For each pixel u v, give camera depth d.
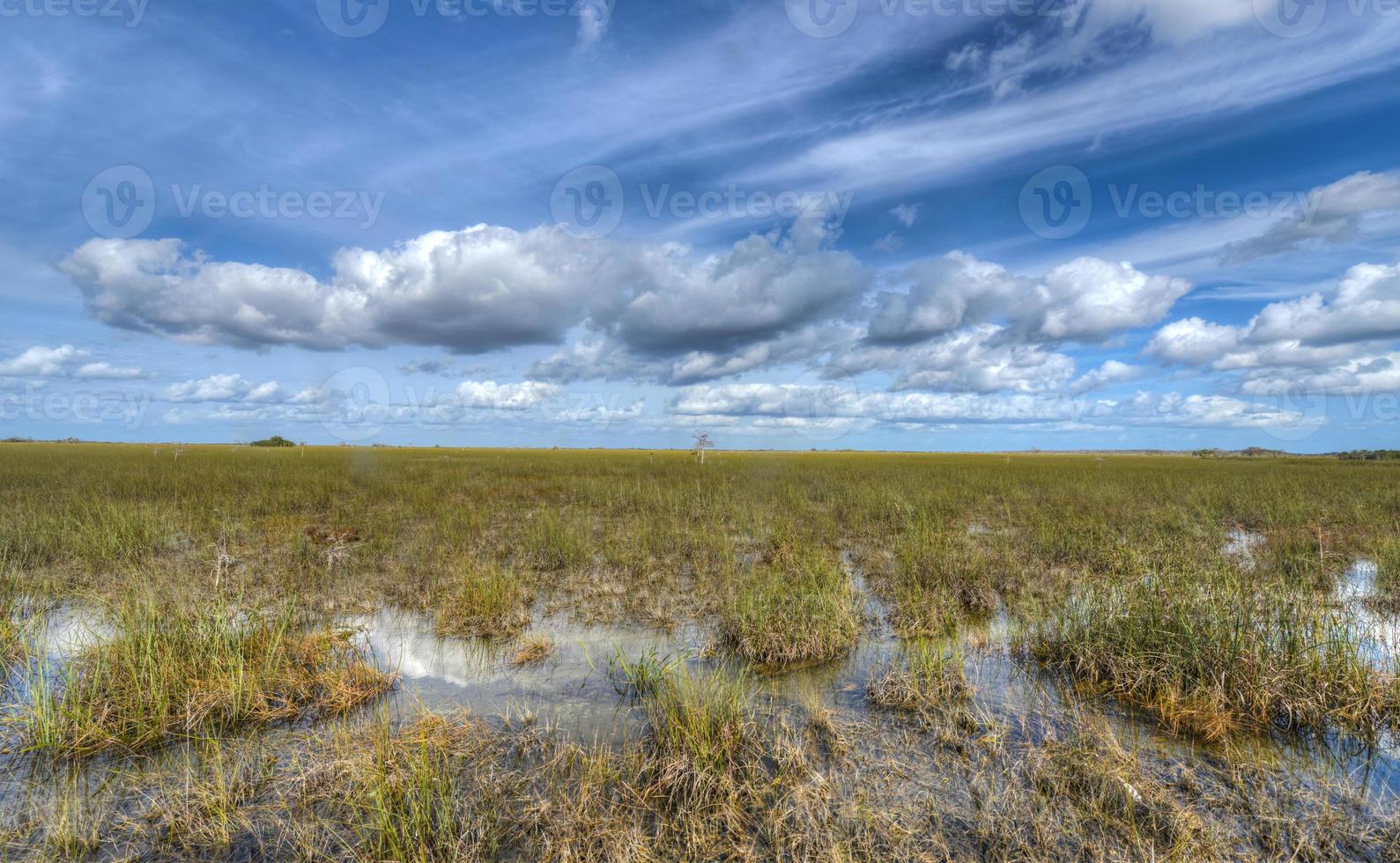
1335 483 22.27
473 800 3.85
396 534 12.23
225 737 4.65
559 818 3.66
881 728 4.87
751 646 6.38
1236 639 5.49
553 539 10.95
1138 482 23.88
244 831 3.62
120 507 12.84
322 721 4.92
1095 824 3.66
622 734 4.76
